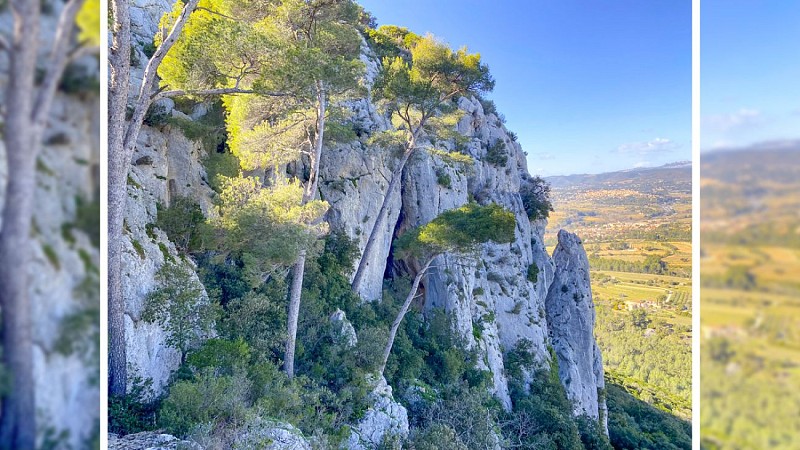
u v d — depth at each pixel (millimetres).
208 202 10883
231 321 8836
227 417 5766
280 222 8445
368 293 16875
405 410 10141
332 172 16328
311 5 10008
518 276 24078
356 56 11273
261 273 9383
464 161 15734
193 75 7715
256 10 9742
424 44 14609
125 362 5961
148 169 9305
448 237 12125
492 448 10320
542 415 15367
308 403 7992
